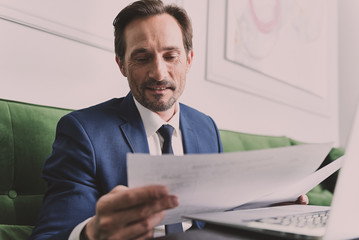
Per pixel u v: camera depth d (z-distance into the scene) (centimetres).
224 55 178
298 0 245
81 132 71
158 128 85
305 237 37
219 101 177
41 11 105
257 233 43
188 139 92
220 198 47
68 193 63
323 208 60
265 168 44
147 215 37
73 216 60
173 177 38
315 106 265
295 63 240
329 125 289
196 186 41
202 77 166
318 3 272
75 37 113
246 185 46
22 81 101
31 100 103
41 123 88
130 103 85
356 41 296
